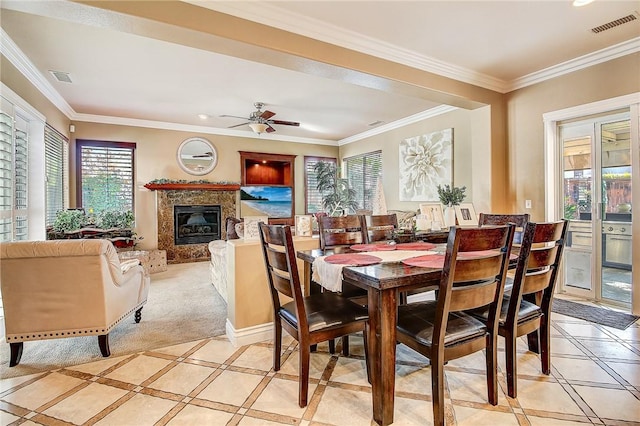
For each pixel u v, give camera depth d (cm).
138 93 458
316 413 175
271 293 214
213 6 238
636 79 311
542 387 195
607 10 260
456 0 246
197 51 332
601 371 212
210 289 431
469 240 151
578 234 371
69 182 556
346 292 258
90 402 187
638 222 313
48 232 445
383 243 275
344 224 277
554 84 371
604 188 350
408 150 609
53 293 229
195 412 177
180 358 240
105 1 205
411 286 173
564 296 375
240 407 181
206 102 500
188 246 646
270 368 224
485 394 189
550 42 312
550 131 379
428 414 172
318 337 183
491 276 163
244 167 716
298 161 783
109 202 596
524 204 402
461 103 400
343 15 266
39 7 204
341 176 823
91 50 329
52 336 232
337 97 480
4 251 218
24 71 358
